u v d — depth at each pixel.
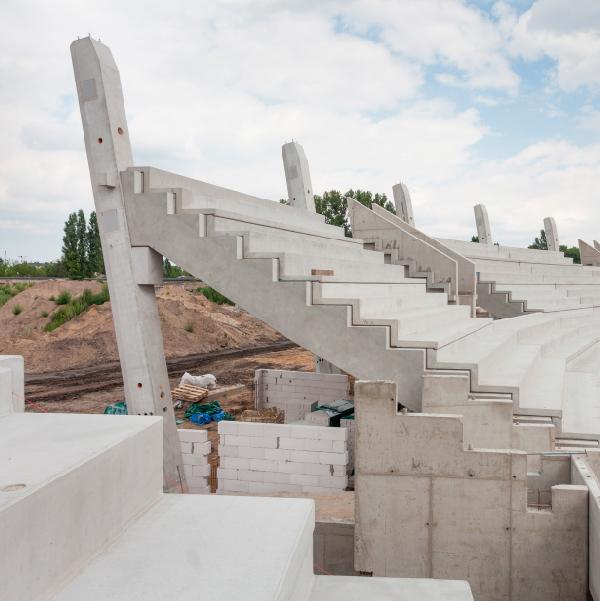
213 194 8.91
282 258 7.11
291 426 7.87
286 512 3.05
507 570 5.29
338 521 6.04
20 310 30.66
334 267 8.47
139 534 2.76
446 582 3.36
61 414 3.36
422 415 5.41
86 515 2.45
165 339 28.77
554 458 5.68
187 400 16.86
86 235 55.09
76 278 51.84
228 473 8.13
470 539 5.35
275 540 2.69
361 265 9.36
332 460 7.74
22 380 3.85
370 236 13.66
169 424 8.17
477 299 15.53
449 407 6.10
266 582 2.28
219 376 21.98
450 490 5.37
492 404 5.99
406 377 6.61
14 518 1.98
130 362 7.94
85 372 23.30
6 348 25.38
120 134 7.91
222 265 7.34
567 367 10.84
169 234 7.57
